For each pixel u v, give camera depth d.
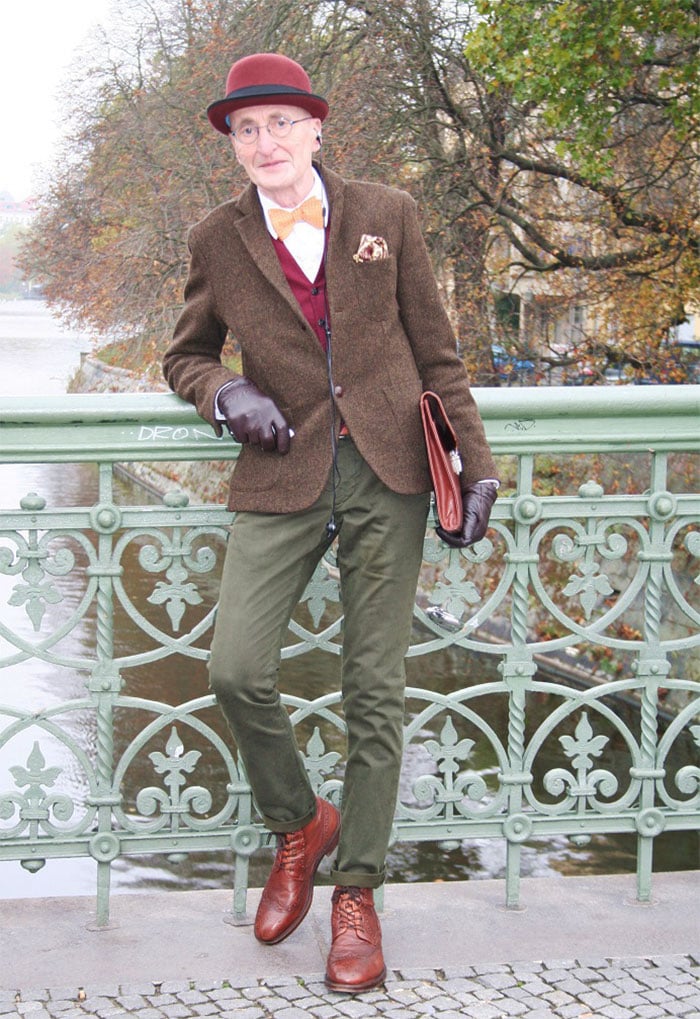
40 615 2.60
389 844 2.76
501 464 11.61
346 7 13.30
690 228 12.35
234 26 14.14
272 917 2.60
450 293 13.76
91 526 2.60
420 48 13.20
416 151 13.47
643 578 2.84
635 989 2.46
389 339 2.45
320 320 2.43
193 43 14.70
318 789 2.80
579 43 10.07
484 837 2.83
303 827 2.62
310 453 2.43
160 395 2.62
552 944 2.67
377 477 2.44
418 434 2.46
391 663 2.50
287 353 2.42
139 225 15.27
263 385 2.46
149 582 13.03
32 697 8.95
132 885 6.34
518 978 2.51
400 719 2.52
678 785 2.89
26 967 2.52
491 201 13.30
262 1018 2.33
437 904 2.86
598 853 6.88
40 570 2.60
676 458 10.89
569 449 2.75
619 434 2.76
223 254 2.46
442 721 9.28
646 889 2.89
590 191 13.16
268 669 2.42
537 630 11.87
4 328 67.94
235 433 2.38
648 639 2.85
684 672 10.17
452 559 2.75
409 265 2.46
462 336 13.53
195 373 2.50
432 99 13.20
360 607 2.50
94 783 2.68
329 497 2.46
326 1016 2.34
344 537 2.51
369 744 2.50
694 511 2.82
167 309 14.94
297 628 2.72
